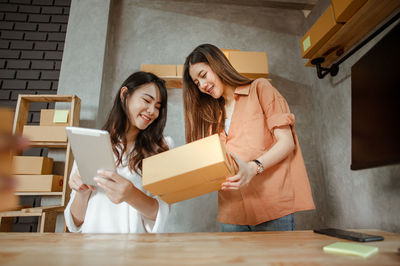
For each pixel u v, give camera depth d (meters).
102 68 2.68
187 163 0.89
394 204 1.70
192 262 0.47
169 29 3.00
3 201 0.15
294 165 1.24
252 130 1.27
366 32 1.93
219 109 1.50
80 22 2.83
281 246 0.59
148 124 1.30
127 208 1.13
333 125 2.46
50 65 2.75
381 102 0.69
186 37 2.98
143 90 1.30
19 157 2.14
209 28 3.04
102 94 2.68
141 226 1.15
